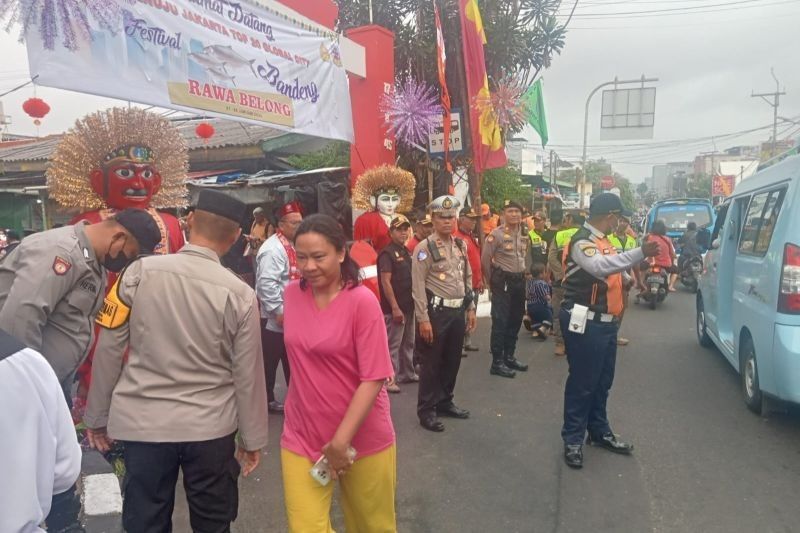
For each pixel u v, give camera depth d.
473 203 8.77
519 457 4.25
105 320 2.35
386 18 10.38
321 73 6.81
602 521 3.37
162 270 2.38
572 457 4.05
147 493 2.37
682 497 3.62
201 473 2.42
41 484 1.29
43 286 2.52
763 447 4.34
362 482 2.46
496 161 8.93
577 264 3.94
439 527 3.32
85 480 3.21
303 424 2.41
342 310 2.33
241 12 5.67
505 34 10.08
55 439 1.35
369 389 2.27
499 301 6.32
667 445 4.41
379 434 2.44
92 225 2.80
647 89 21.25
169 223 4.36
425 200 10.47
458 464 4.14
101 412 2.41
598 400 4.32
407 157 9.90
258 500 3.64
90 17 4.19
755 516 3.39
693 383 5.98
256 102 5.86
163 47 4.83
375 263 5.76
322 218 2.34
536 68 10.98
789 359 4.15
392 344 5.82
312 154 11.76
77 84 4.11
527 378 6.31
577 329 3.91
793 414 5.03
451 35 9.69
